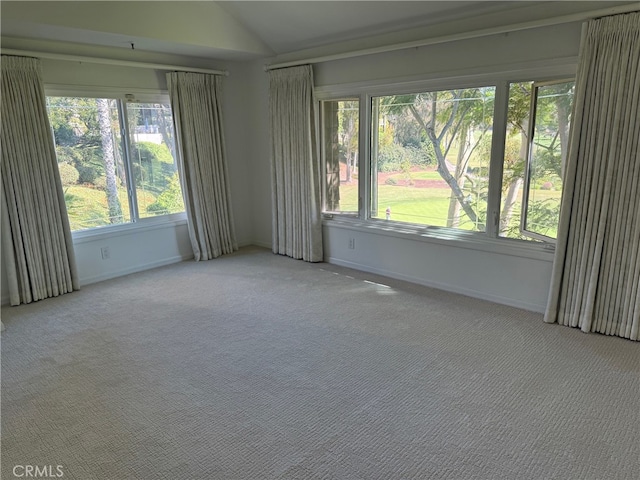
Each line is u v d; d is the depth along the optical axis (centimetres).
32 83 361
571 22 292
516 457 191
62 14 322
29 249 374
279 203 507
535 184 332
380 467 187
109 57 412
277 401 235
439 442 201
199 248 502
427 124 390
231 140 530
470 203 376
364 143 434
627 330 292
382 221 442
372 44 401
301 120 461
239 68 520
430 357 277
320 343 299
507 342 294
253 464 190
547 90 314
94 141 422
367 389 244
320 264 484
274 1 379
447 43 354
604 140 281
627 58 266
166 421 220
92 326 330
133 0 355
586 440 200
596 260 294
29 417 223
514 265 349
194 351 290
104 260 439
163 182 481
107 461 193
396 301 372
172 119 464
